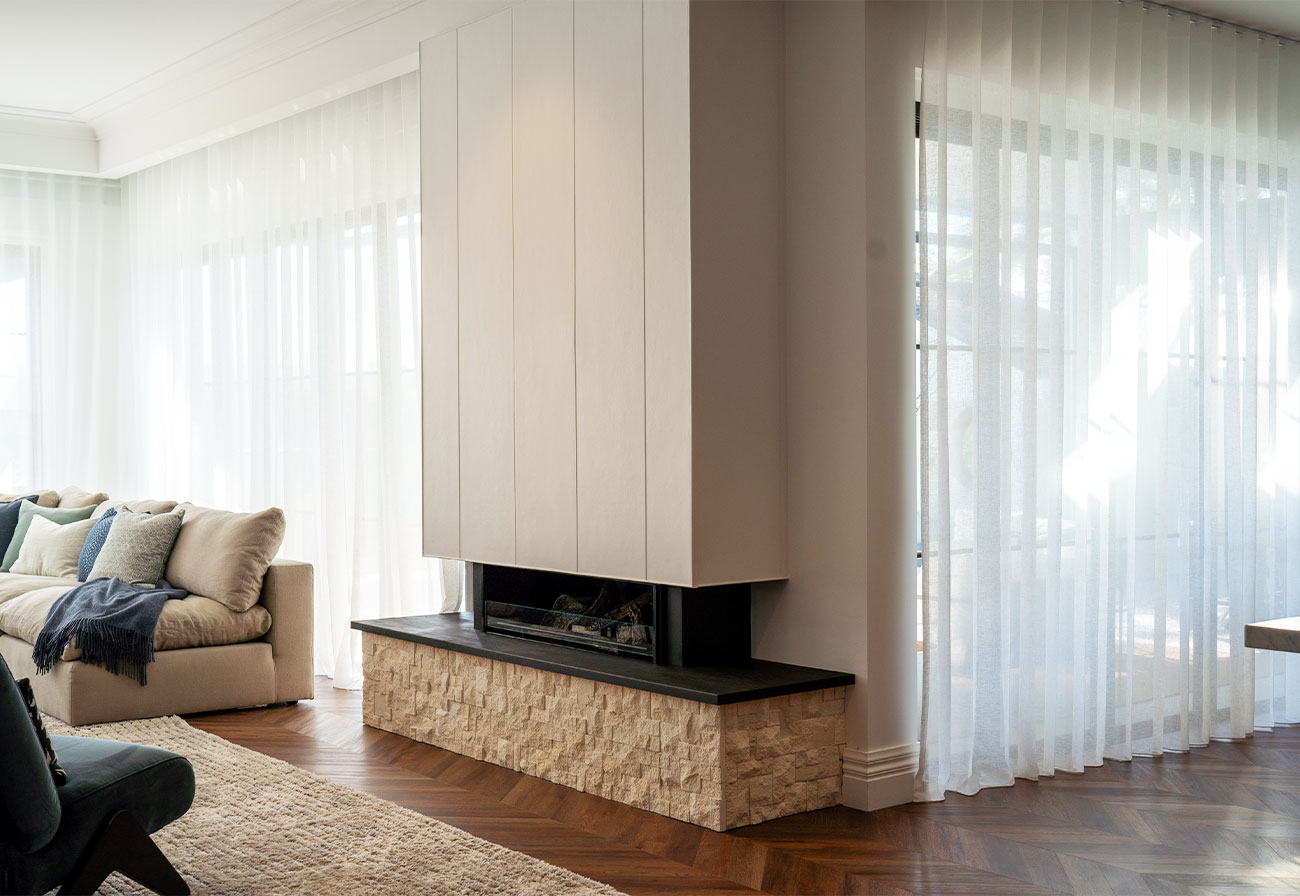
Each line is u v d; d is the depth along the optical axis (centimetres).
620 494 413
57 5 565
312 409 651
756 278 405
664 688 377
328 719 527
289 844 348
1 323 802
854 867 334
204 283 758
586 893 310
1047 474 433
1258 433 509
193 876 320
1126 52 461
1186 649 472
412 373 576
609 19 415
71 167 799
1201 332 482
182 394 782
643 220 402
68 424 822
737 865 336
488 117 472
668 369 394
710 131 391
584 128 426
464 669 462
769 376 409
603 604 449
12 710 255
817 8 404
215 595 540
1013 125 424
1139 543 464
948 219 410
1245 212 505
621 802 397
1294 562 523
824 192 402
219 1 562
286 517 664
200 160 754
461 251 486
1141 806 393
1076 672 441
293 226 664
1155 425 465
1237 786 418
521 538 456
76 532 627
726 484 395
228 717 528
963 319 412
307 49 598
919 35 404
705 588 412
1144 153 467
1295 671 523
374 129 593
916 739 406
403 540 575
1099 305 447
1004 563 421
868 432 389
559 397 437
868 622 390
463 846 347
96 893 314
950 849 350
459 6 501
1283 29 511
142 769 297
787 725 382
